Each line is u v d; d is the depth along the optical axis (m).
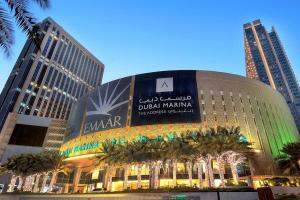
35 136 111.81
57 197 53.78
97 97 95.31
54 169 72.81
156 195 41.50
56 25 179.00
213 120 75.44
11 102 136.50
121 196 45.47
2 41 9.64
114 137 78.69
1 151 101.81
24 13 9.66
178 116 76.12
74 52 192.88
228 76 86.69
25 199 57.12
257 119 80.19
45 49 164.12
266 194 30.34
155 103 80.25
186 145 49.22
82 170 90.19
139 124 77.75
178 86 82.44
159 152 51.69
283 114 95.19
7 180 95.00
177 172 66.38
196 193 38.34
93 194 49.47
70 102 175.12
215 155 48.38
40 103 150.75
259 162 69.50
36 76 153.38
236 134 49.50
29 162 68.06
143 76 88.44
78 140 89.69
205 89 81.56
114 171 73.44
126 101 85.00
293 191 38.50
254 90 87.88
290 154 65.06
